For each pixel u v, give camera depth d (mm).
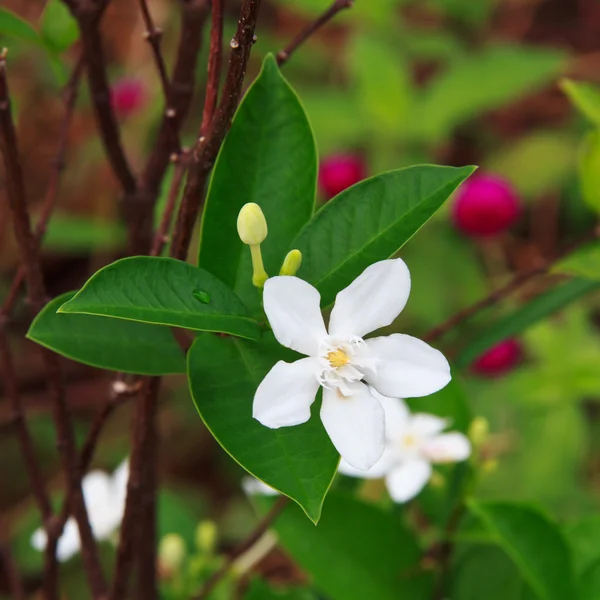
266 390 314
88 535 381
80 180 783
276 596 425
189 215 332
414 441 420
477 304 426
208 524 447
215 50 331
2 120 343
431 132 764
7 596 601
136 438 349
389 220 329
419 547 420
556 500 604
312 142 346
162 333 348
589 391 592
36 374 733
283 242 344
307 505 310
